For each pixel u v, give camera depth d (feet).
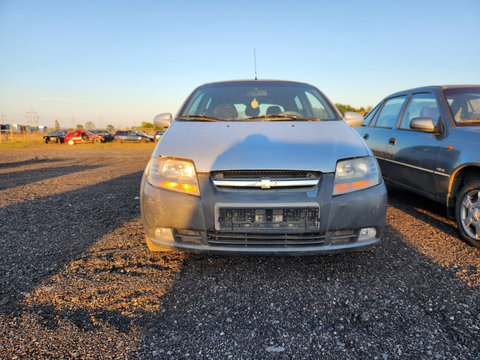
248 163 6.86
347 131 8.73
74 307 6.19
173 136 8.34
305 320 5.80
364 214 6.89
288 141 7.70
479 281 7.10
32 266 7.94
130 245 9.26
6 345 5.09
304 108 10.37
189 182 6.91
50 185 19.40
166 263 8.09
